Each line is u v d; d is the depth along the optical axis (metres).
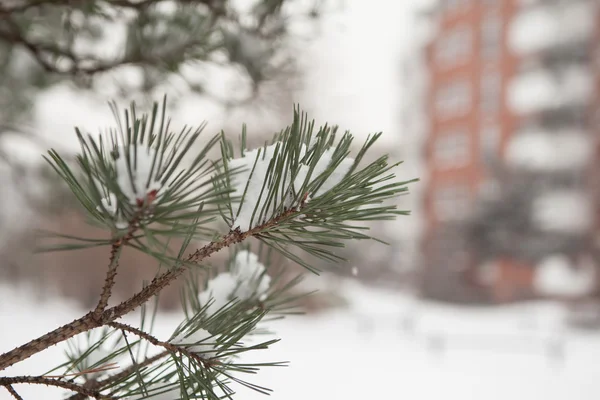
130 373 0.84
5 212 8.45
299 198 0.71
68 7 2.22
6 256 13.66
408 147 30.30
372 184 0.69
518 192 24.00
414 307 22.97
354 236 0.70
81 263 14.48
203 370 0.76
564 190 24.20
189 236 0.60
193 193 0.53
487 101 27.70
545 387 9.86
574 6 24.48
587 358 12.23
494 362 11.81
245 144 0.76
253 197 0.71
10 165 4.12
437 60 30.30
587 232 23.52
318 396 8.38
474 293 24.55
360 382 9.56
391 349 12.88
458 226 26.45
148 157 0.52
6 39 2.33
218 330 0.81
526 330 17.03
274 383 8.88
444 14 29.84
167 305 11.27
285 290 1.06
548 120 24.94
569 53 24.56
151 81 2.58
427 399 8.87
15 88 3.52
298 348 12.27
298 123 0.69
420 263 27.33
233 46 2.27
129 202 0.51
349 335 14.35
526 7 25.92
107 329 0.88
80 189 0.54
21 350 0.66
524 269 23.84
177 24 2.25
